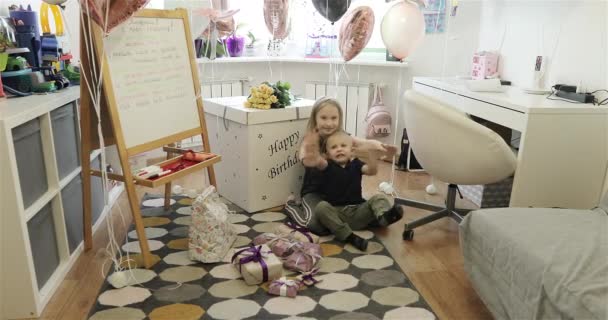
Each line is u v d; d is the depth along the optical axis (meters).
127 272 1.81
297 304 1.62
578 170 2.06
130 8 1.67
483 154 1.91
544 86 2.63
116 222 2.32
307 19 3.52
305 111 2.50
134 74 1.84
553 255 1.30
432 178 3.16
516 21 2.87
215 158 2.11
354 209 2.28
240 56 3.53
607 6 2.17
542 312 1.25
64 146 1.95
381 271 1.86
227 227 2.02
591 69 2.28
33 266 1.55
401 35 2.46
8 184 1.44
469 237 1.66
